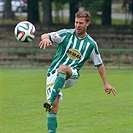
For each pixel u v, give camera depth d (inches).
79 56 845.2
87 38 851.4
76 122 1151.6
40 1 3799.2
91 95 1658.5
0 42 3383.4
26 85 1957.4
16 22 3666.3
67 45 841.5
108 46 3410.4
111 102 1483.8
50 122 826.2
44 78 2261.3
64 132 1033.5
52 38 825.5
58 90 807.7
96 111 1311.5
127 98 1574.8
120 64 3070.9
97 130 1058.7
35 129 1069.8
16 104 1439.5
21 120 1178.6
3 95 1646.2
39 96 1626.5
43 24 3491.6
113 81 2153.1
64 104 1440.7
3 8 3700.8
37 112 1294.3
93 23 3494.1
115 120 1180.5
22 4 4146.2
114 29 3469.5
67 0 3555.6
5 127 1094.4
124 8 3991.1
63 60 845.8
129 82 2108.8
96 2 3408.0
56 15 3757.4
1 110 1328.7
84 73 2581.2
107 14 3597.4
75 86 1931.6
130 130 1059.9
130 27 3499.0
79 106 1401.3
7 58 3206.2
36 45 3344.0
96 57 866.8
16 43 3366.1
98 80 2182.6
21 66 3110.2
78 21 833.5
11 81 2122.3
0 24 3506.4
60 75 811.4
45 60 3164.4
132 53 3186.5
